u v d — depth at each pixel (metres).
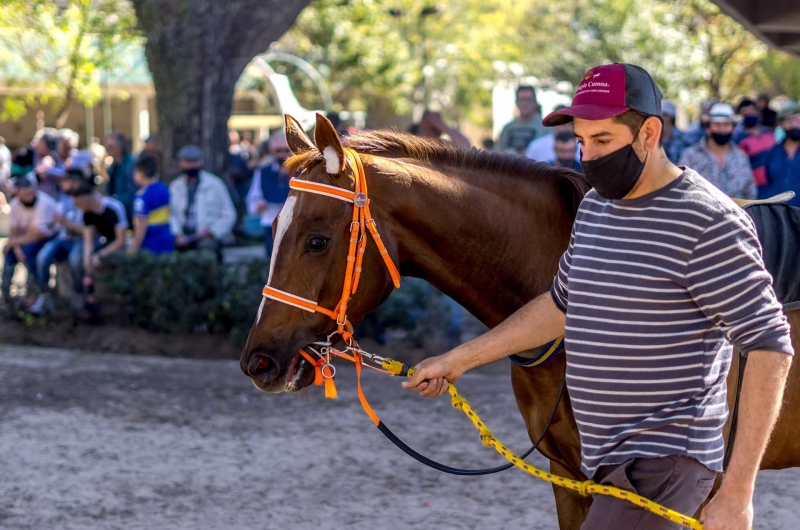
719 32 21.97
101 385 7.32
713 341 2.38
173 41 11.06
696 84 21.98
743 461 2.26
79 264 8.95
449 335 8.15
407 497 5.10
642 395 2.36
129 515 4.83
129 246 10.02
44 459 5.66
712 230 2.28
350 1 23.31
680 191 2.34
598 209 2.50
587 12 24.48
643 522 2.38
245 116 23.28
